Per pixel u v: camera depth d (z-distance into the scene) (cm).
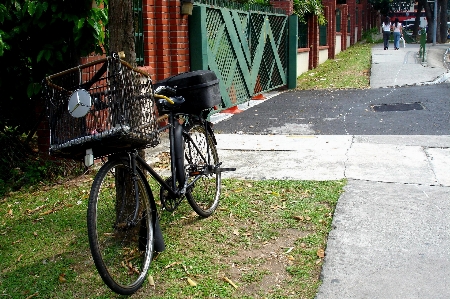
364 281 359
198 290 357
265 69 1257
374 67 1756
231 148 750
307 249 412
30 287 373
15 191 593
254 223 468
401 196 514
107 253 405
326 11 2223
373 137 778
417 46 3375
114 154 371
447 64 1923
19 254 427
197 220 479
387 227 443
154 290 362
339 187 545
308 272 376
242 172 624
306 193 536
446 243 411
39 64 614
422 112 945
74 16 578
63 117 341
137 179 379
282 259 398
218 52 974
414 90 1191
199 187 500
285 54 1403
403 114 939
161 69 830
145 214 389
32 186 601
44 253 427
